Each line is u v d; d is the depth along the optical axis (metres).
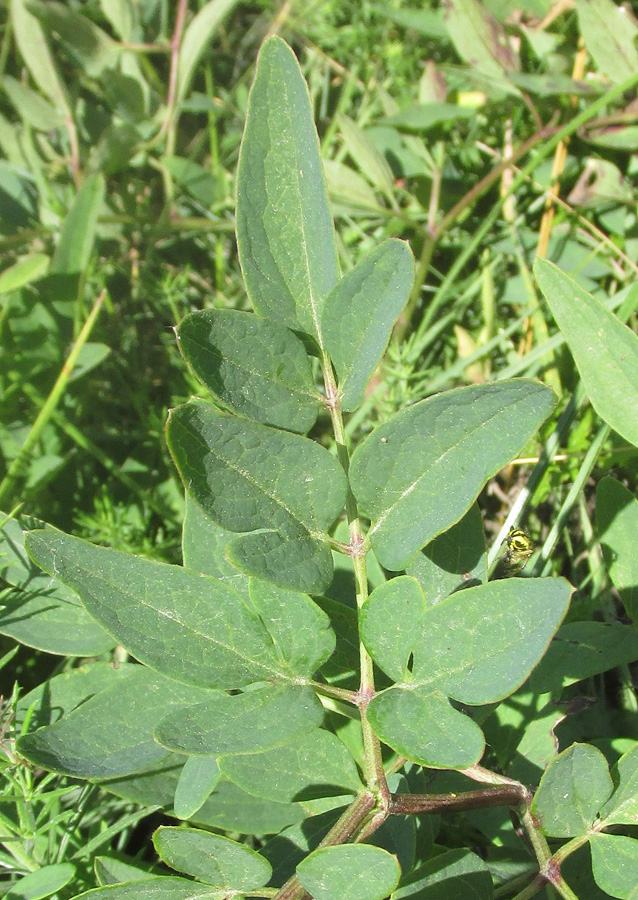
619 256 0.34
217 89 0.41
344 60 0.41
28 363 0.30
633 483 0.30
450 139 0.37
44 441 0.30
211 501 0.17
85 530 0.29
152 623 0.18
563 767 0.18
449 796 0.18
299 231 0.19
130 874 0.21
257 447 0.17
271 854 0.20
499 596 0.17
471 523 0.21
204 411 0.17
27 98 0.36
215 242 0.37
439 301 0.33
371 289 0.18
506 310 0.35
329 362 0.19
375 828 0.18
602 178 0.33
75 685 0.23
